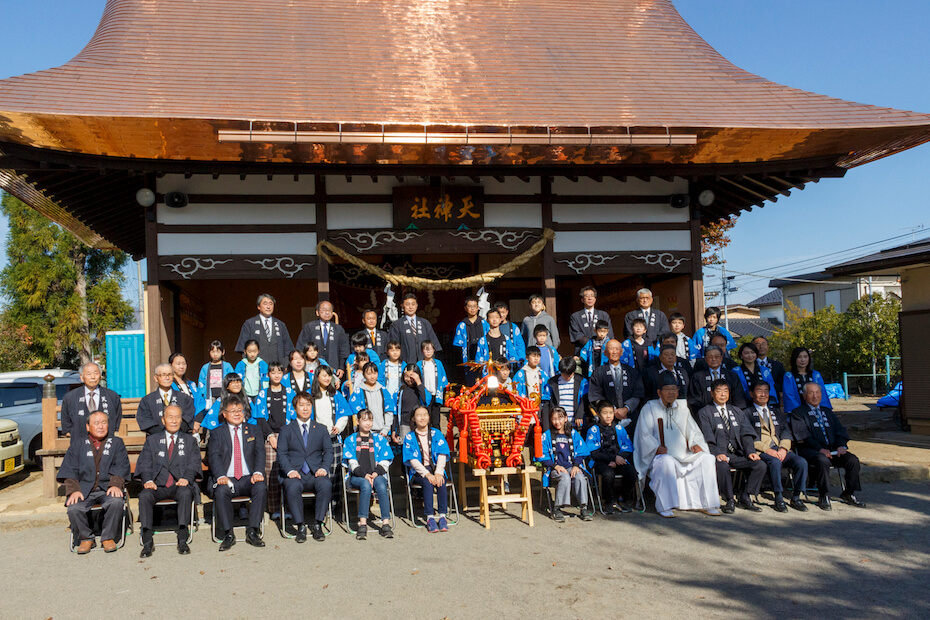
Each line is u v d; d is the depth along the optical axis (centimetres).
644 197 1008
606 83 991
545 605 473
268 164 862
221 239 905
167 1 1013
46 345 1961
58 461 780
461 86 941
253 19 1016
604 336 827
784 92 1000
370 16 1070
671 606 469
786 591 496
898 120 890
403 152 827
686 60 1088
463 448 705
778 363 866
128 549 629
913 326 1151
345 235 935
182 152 793
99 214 1059
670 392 748
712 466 722
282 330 824
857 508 734
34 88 755
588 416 787
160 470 637
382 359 850
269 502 720
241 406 655
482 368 783
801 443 764
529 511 691
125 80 830
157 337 886
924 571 534
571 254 985
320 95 873
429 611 465
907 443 1072
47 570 570
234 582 532
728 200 1119
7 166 788
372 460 674
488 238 970
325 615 462
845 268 1209
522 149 845
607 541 629
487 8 1132
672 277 1120
